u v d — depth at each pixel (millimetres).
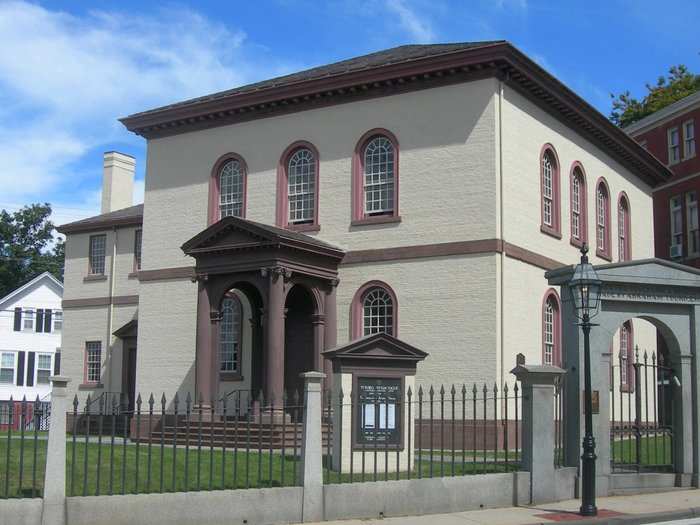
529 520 13688
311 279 25156
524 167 25453
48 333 52500
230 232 24469
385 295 25359
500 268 23797
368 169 26234
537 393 15789
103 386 36469
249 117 28453
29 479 13305
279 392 23312
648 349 33719
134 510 12016
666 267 17188
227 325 28578
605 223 31250
